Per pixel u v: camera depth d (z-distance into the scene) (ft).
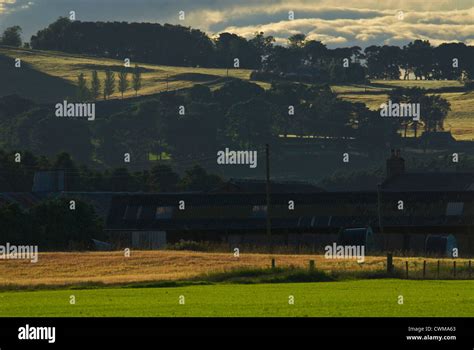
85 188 644.69
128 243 465.06
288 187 552.00
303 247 418.51
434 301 200.64
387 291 224.94
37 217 408.46
